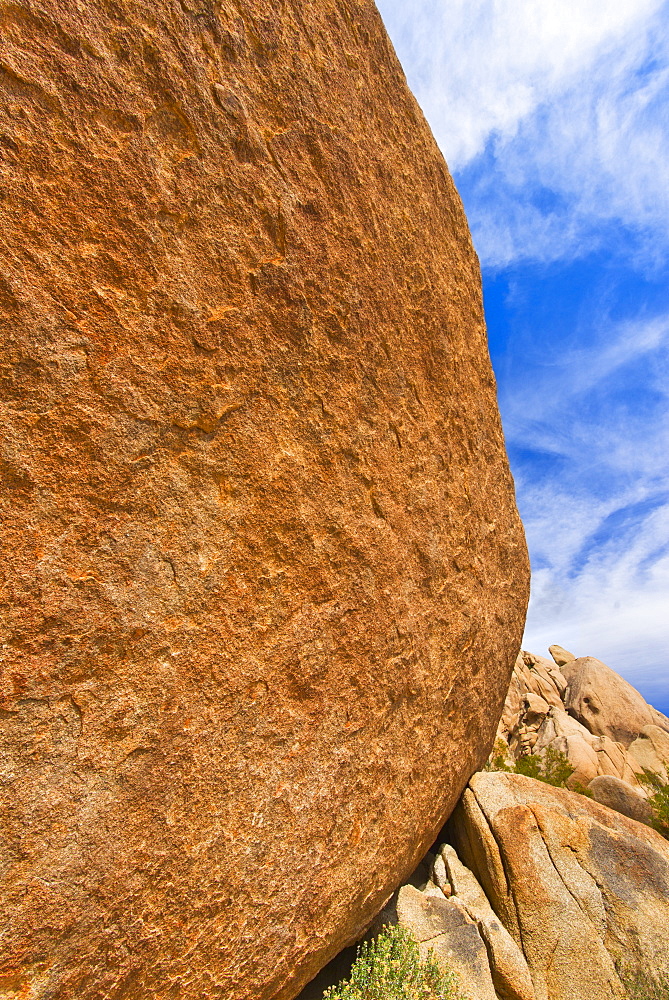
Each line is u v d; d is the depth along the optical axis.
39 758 1.90
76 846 1.96
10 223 1.93
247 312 2.69
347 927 3.10
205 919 2.31
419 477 3.95
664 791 9.38
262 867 2.54
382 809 3.33
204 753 2.37
